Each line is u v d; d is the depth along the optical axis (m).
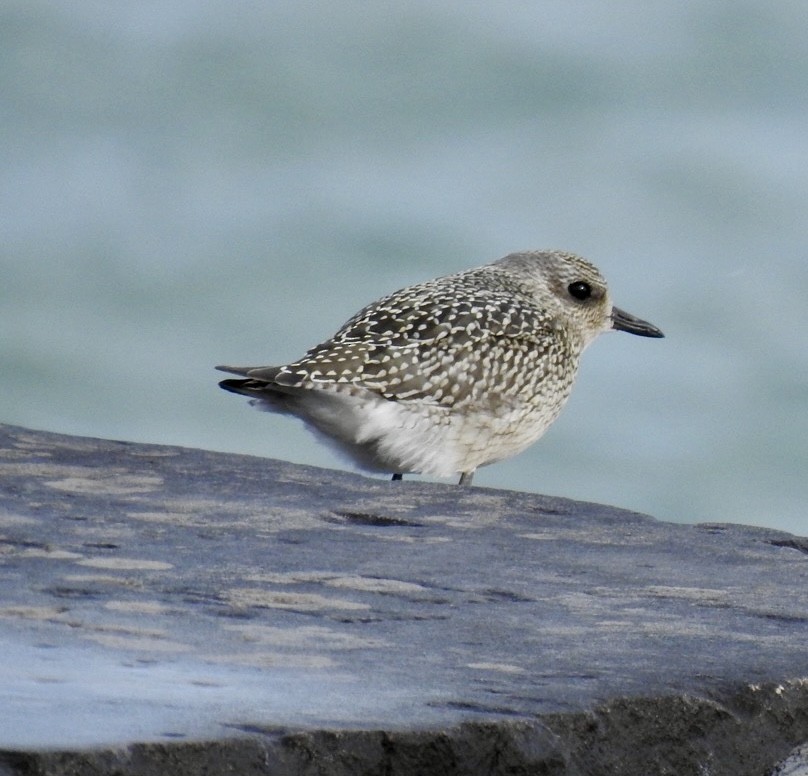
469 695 6.40
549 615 7.75
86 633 6.91
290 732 5.78
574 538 9.46
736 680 6.83
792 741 6.79
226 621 7.28
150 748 5.50
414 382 12.97
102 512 9.23
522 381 13.56
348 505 9.90
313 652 6.88
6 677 6.19
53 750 5.37
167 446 11.27
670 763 6.49
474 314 13.48
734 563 9.05
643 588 8.38
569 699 6.44
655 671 6.89
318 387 12.59
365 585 8.09
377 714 6.08
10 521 8.88
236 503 9.71
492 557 8.86
